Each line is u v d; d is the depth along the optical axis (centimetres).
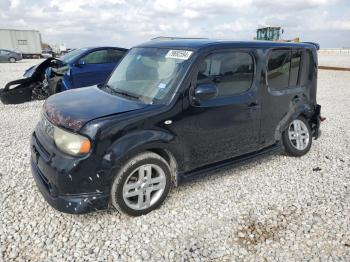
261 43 407
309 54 474
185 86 326
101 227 301
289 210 340
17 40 3859
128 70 395
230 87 373
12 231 290
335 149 531
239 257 267
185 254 268
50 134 306
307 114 484
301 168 450
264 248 279
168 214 325
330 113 809
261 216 327
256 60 393
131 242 281
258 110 404
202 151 356
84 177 279
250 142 409
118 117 291
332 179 417
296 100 459
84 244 277
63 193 282
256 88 396
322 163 470
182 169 343
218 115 357
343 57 4097
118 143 286
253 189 384
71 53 892
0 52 2902
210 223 313
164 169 323
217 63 356
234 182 401
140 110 305
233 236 294
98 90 388
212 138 360
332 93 1147
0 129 610
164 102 321
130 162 296
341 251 276
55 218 312
